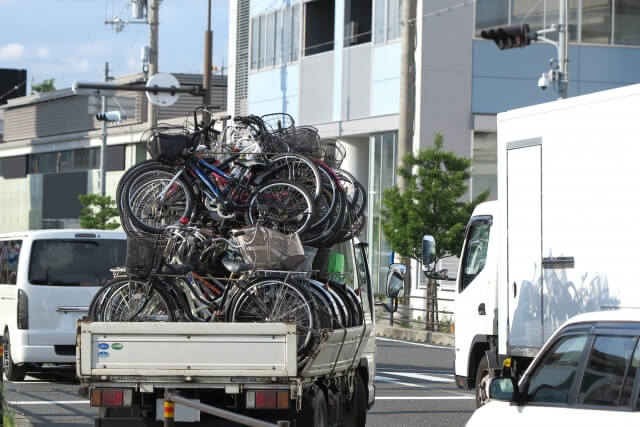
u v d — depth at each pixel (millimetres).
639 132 25156
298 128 27625
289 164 25766
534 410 15945
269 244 22688
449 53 80062
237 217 25453
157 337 21250
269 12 102375
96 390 21312
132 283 22828
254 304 22391
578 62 82000
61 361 38000
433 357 52594
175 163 25875
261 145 26484
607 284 25938
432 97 80000
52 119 158125
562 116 27797
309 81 96125
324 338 21547
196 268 22922
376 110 88125
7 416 26328
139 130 133625
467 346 34250
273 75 101562
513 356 29734
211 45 78000
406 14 67625
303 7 96938
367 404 28812
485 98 80562
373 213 89250
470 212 64625
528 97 81062
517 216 29578
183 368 21172
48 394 36312
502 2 80750
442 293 70000
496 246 33062
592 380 15297
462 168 65500
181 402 16016
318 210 25359
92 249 38531
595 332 15547
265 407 21188
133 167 26266
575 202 27203
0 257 40844
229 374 21109
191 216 25688
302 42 97062
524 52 81000
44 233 38344
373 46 88312
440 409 34531
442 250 63938
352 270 28391
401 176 66438
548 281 28172
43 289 37938
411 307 70438
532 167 28938
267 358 21125
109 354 21281
